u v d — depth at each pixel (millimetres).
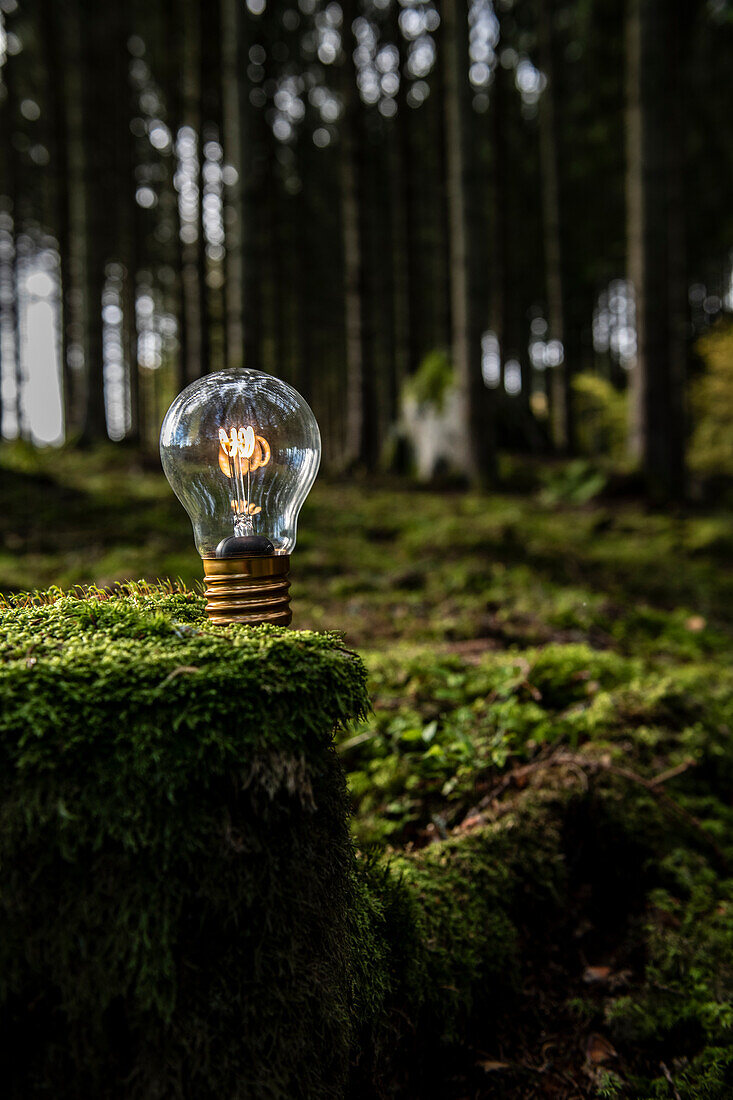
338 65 18000
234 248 8969
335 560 6000
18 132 18125
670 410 10523
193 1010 942
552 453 14922
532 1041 1618
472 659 3287
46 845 904
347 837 1135
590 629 4270
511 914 1797
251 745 944
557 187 15367
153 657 983
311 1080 1016
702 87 19156
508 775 2160
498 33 15359
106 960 914
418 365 14789
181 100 14812
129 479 9047
